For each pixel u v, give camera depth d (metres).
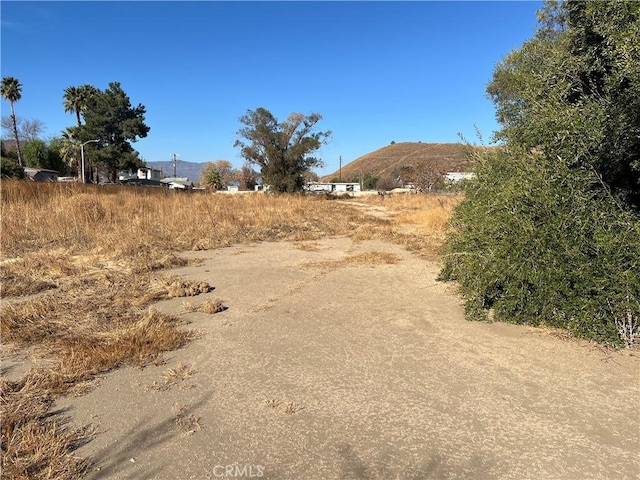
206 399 3.04
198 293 5.87
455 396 3.09
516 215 4.37
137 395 3.10
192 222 12.45
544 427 2.71
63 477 2.23
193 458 2.41
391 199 34.44
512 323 4.57
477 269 4.71
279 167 42.88
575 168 4.42
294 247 10.26
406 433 2.65
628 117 4.03
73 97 58.34
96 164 56.78
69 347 3.83
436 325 4.59
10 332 4.17
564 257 4.16
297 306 5.29
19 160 56.34
